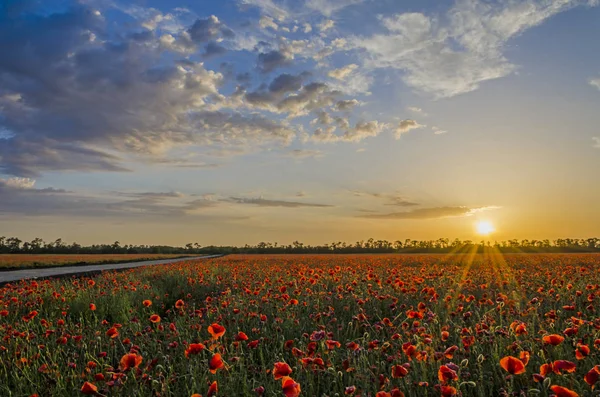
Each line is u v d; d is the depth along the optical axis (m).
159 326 6.29
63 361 5.21
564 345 4.78
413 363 4.17
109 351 5.68
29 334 6.07
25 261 48.78
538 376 3.33
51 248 135.50
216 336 4.11
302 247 138.50
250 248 147.00
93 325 7.39
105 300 9.99
